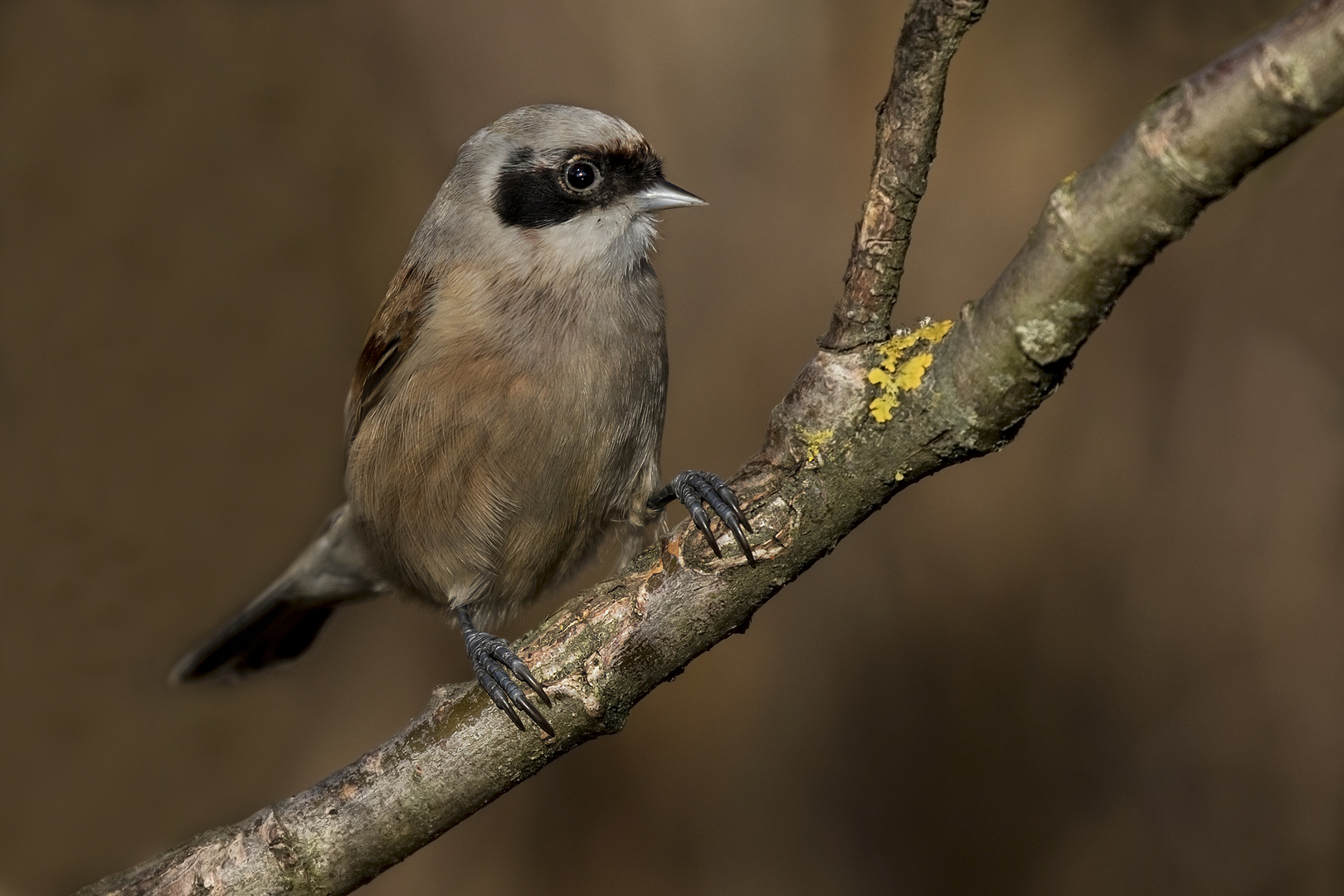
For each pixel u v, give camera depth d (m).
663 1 12.14
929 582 11.41
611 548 8.22
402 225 12.30
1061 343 4.31
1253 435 11.14
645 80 12.13
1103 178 4.07
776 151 12.02
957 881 10.83
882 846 11.00
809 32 12.08
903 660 11.31
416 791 5.38
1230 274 11.35
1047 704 11.05
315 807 5.43
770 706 11.37
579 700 5.28
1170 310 11.55
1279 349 11.18
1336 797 10.41
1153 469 11.30
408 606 9.42
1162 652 11.00
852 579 11.53
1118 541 11.23
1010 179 11.75
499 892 11.38
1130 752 10.88
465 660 12.13
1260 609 10.84
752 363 11.54
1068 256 4.17
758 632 11.55
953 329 4.64
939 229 11.82
